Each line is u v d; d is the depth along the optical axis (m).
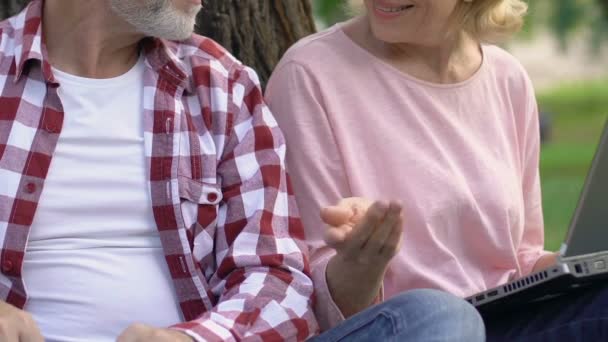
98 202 2.68
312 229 2.94
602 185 2.52
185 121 2.80
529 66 13.38
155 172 2.74
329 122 2.97
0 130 2.64
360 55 3.05
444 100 3.07
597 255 2.54
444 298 2.46
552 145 11.27
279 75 3.04
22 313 2.41
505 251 3.07
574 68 13.23
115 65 2.79
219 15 3.51
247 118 2.90
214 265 2.83
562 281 2.55
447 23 3.05
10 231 2.59
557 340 2.73
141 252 2.72
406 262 2.95
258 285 2.71
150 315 2.69
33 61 2.69
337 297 2.78
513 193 3.11
